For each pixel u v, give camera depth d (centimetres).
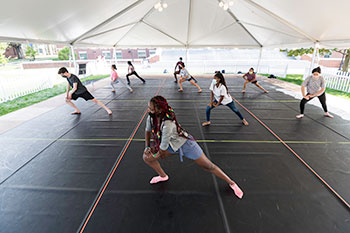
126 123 498
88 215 219
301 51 1330
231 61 1973
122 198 244
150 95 805
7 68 2000
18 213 223
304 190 254
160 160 323
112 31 1000
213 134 428
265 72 1598
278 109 603
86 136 423
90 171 300
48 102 710
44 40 719
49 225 207
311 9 530
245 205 231
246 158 332
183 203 235
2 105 702
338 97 769
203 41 1308
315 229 200
